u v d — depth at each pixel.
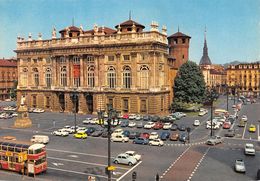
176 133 66.19
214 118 89.50
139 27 104.31
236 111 112.50
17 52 118.94
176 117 92.25
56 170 43.50
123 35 96.94
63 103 111.88
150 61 93.44
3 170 43.75
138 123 79.56
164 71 101.25
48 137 63.62
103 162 47.53
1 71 164.62
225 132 72.62
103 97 101.25
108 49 99.44
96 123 82.88
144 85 95.62
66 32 109.31
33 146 41.31
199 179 39.31
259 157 50.28
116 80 99.25
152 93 93.50
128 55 97.19
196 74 111.50
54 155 51.59
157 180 36.56
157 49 94.12
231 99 171.62
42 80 114.31
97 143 61.09
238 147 57.47
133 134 65.38
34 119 92.94
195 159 48.97
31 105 117.50
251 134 70.25
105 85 101.38
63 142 61.84
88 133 69.50
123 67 98.12
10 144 42.81
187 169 43.62
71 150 55.09
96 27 100.62
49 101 113.25
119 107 99.00
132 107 96.88
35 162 40.50
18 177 40.59
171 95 112.94
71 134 70.81
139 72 95.88
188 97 110.06
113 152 53.72
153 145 59.09
